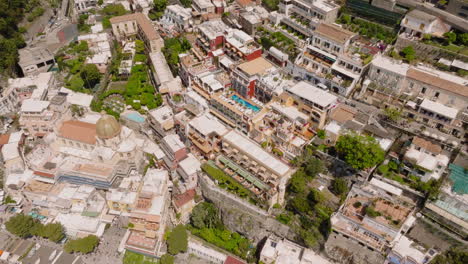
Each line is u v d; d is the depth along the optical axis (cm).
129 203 10800
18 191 11356
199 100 13162
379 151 9938
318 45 13162
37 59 15800
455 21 12544
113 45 17350
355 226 9475
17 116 13688
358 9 13850
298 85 12188
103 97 14562
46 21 19175
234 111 12162
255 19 14988
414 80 11312
